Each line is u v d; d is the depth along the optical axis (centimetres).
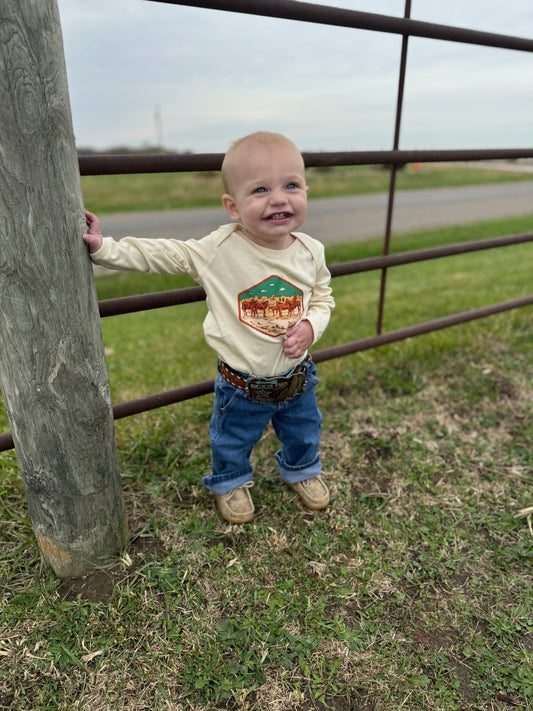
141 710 143
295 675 152
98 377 157
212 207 1439
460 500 219
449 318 306
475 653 159
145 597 171
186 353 396
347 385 300
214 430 196
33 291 138
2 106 121
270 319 168
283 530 200
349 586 178
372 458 242
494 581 183
